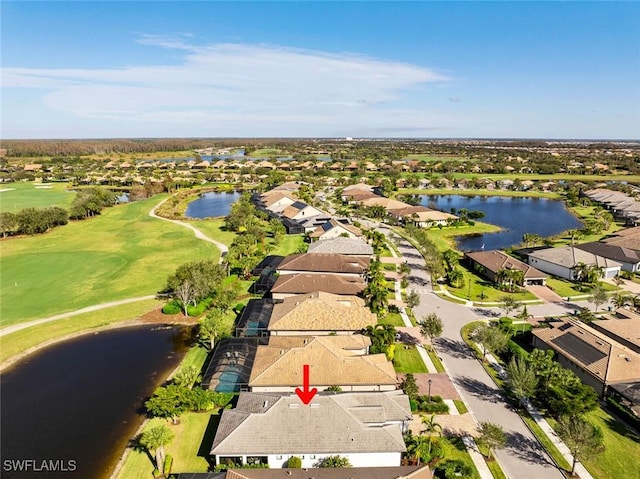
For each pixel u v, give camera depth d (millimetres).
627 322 68438
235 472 36375
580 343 60188
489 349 60688
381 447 40125
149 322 74000
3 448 44125
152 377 57438
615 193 189375
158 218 159250
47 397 52969
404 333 69688
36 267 101875
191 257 110312
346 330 63719
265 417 42000
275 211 166375
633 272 100812
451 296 86625
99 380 56688
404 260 110562
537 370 53156
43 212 140500
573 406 46688
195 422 48094
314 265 90938
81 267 102125
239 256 102562
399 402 47031
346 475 36094
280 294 78562
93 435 46219
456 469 40375
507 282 92375
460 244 131750
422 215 154375
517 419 48781
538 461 42531
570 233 139500
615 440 45438
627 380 52562
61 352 64125
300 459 39781
